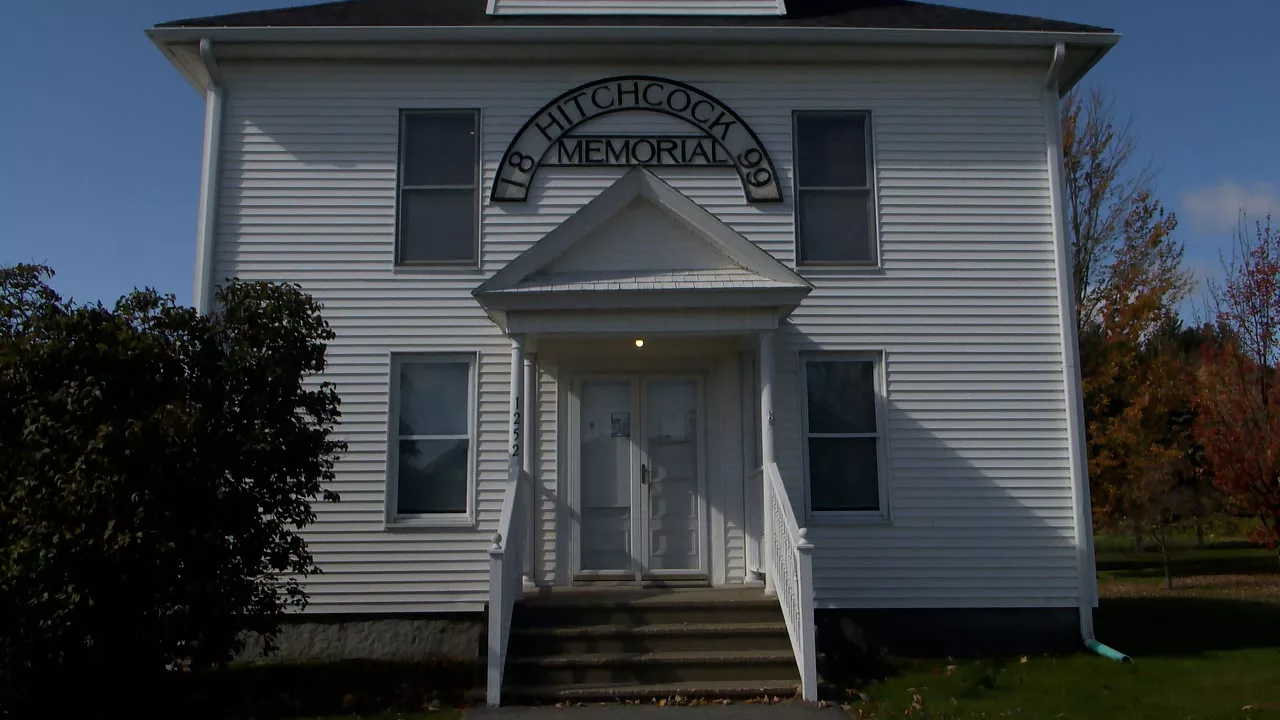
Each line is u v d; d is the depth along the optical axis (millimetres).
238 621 8445
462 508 10711
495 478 10711
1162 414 19297
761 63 11406
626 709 7902
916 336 11062
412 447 10812
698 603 9102
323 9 11961
